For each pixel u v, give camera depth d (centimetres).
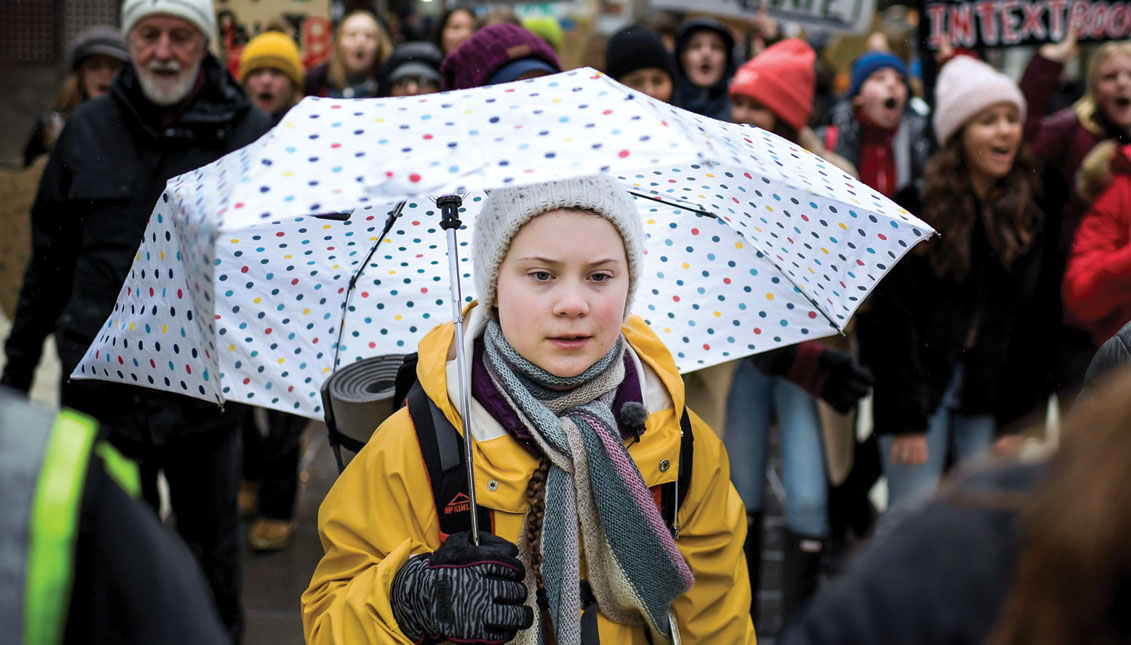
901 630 113
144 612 110
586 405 191
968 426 406
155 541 115
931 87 522
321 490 544
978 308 378
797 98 418
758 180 208
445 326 205
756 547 375
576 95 170
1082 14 509
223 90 345
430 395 191
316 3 674
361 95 635
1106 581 102
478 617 168
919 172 521
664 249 225
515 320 187
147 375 207
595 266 184
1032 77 526
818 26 631
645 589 183
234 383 230
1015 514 112
